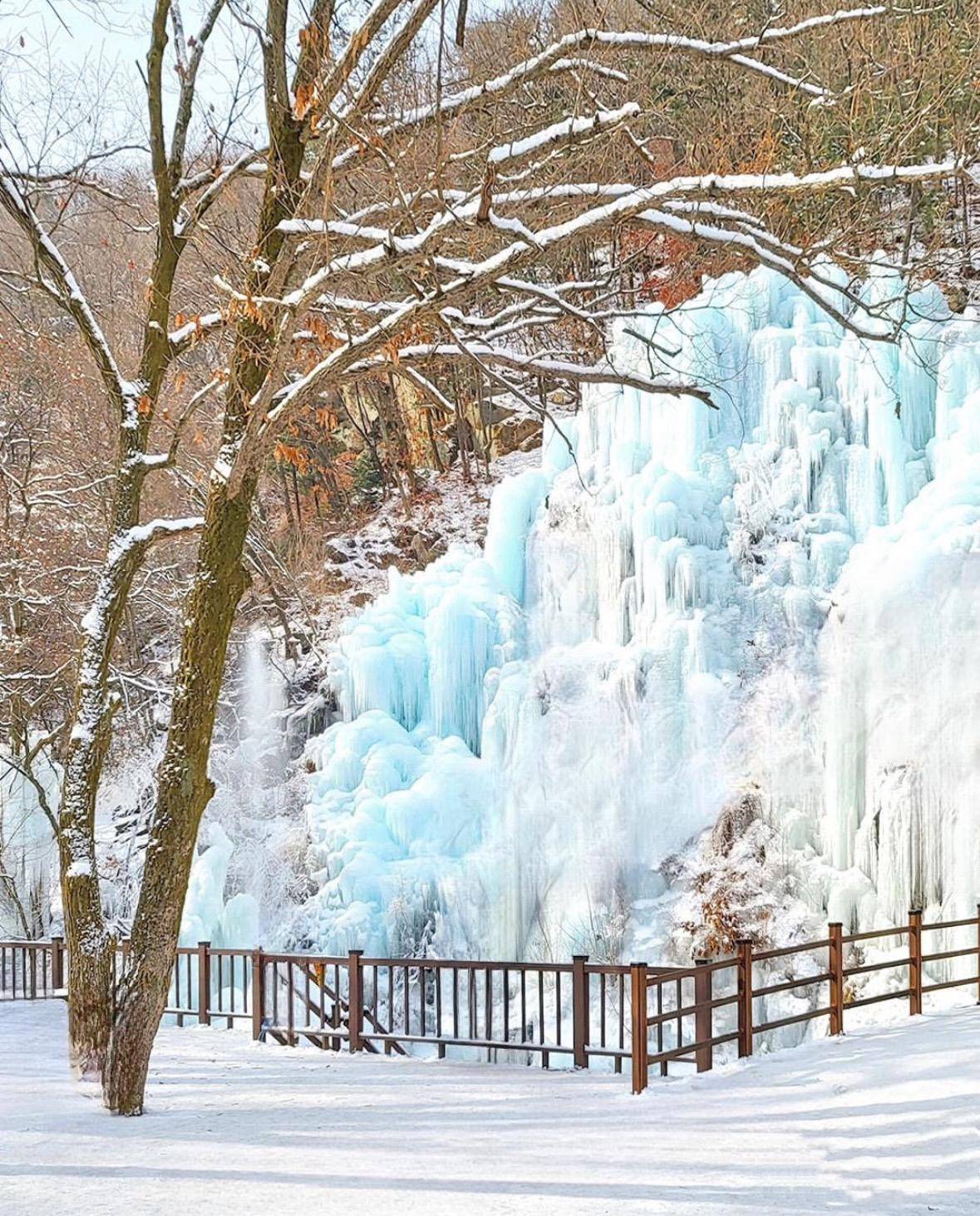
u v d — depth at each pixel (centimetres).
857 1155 665
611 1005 2056
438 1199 593
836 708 1981
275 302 925
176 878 949
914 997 1160
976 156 1199
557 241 881
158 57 1124
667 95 1450
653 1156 689
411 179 1031
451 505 3397
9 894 2681
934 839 1844
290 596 3027
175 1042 1365
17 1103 965
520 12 1228
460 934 2175
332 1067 1164
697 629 2211
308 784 2516
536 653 2508
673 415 2444
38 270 1186
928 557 1955
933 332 2247
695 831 2131
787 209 1255
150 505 2644
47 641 2659
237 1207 584
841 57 1255
